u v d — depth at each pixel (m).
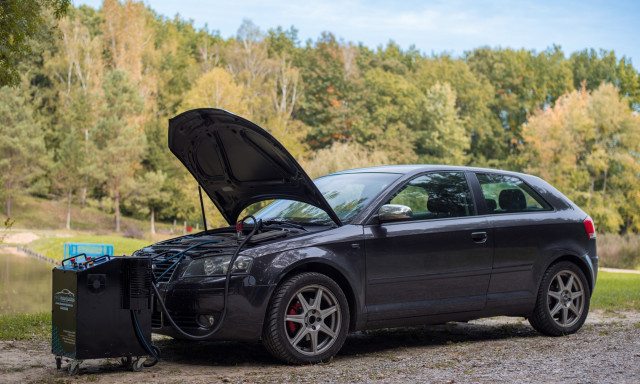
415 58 125.81
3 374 4.95
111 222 71.25
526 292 6.70
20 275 21.83
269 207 6.81
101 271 4.89
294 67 94.38
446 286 6.19
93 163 65.06
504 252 6.55
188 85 88.38
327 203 5.81
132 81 71.88
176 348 6.30
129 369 5.15
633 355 5.41
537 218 6.87
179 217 71.44
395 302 5.91
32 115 74.81
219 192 6.80
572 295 7.03
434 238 6.13
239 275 5.23
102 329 4.89
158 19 114.44
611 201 70.94
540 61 106.44
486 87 102.31
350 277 5.65
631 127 71.62
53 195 68.19
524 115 102.19
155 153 72.19
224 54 90.38
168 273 5.47
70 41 77.62
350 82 87.56
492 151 101.19
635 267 39.47
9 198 66.25
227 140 6.04
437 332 7.43
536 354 5.66
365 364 5.40
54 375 4.92
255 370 5.18
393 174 6.41
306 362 5.41
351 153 51.34
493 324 8.07
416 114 91.44
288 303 5.36
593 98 72.81
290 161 5.74
